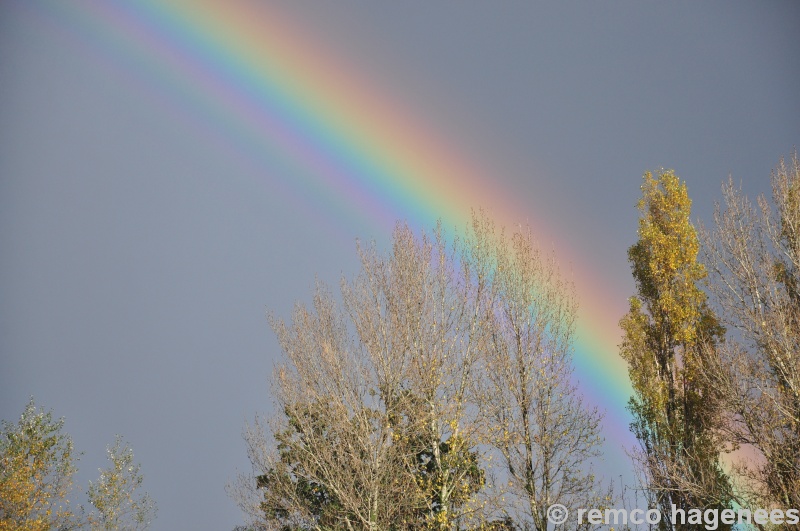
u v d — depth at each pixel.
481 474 25.08
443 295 28.45
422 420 25.81
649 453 26.30
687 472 24.34
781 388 23.50
